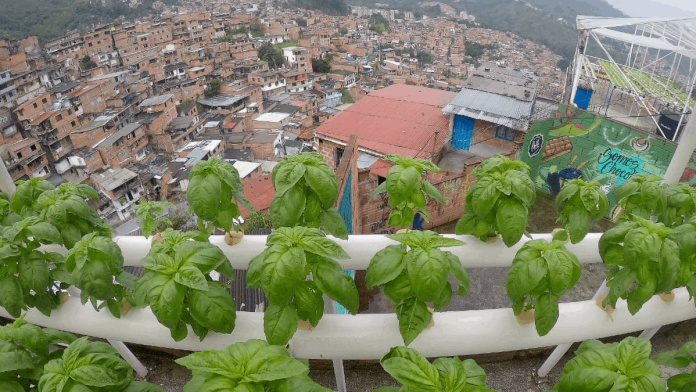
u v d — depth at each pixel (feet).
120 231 88.58
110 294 6.38
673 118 33.12
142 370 10.52
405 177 7.56
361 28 386.32
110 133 133.08
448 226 25.86
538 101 34.12
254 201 48.78
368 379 10.83
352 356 7.07
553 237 8.04
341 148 34.40
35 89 162.30
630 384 4.88
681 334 11.64
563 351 9.48
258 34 288.30
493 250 7.86
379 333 6.87
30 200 7.86
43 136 117.39
